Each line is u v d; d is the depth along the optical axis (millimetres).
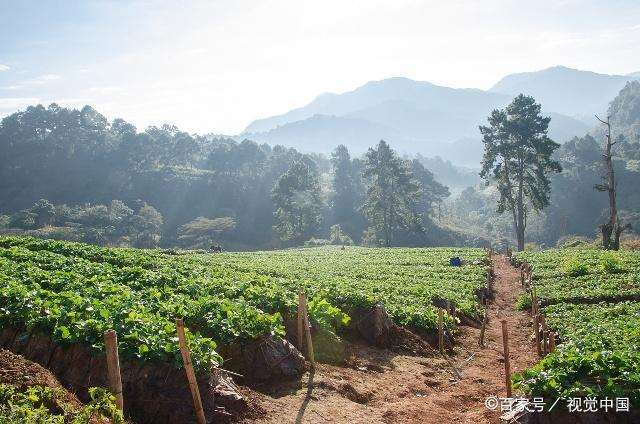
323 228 140250
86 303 13773
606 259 36406
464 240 139500
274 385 13359
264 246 128375
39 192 154125
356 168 169750
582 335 18812
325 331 17422
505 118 74938
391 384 15406
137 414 10617
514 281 41969
